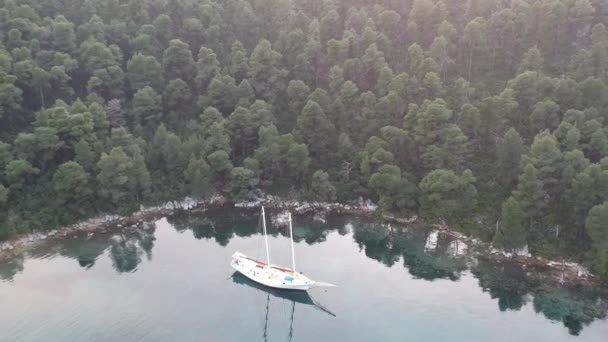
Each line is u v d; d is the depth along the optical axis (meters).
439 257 133.62
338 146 165.75
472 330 100.69
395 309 108.25
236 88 174.00
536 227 132.62
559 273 121.31
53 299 109.88
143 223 151.50
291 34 187.88
